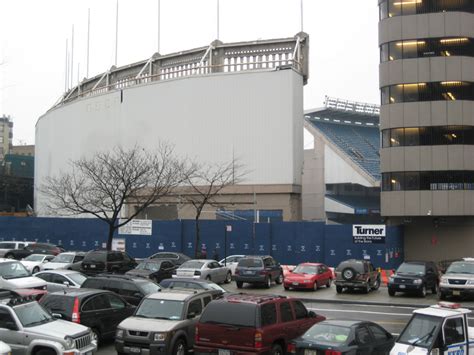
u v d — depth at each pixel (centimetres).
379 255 4331
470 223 4469
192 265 3281
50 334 1369
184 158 6159
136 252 4938
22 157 11512
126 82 7231
